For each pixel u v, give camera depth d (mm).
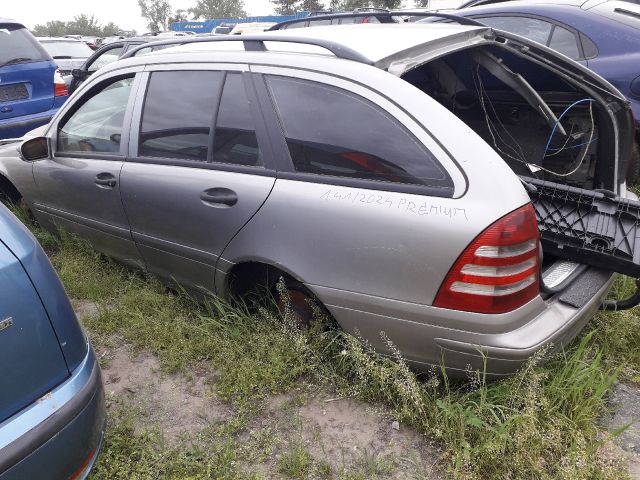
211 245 2639
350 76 2207
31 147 3391
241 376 2455
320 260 2227
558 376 2238
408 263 2002
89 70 9055
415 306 2037
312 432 2213
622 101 2670
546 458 2027
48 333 1559
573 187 2818
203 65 2711
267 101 2432
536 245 1965
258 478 1962
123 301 3121
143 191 2871
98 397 1734
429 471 2006
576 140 3062
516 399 2090
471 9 5215
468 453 1945
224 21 37844
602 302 2508
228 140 2564
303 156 2311
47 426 1513
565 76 2729
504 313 1932
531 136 3297
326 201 2184
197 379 2562
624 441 2146
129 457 2084
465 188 1929
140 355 2756
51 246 3990
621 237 2438
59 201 3527
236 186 2463
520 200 1917
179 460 2045
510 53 2959
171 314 2992
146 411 2357
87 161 3234
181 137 2764
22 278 1500
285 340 2568
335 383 2439
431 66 3244
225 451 2098
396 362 2240
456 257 1905
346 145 2197
